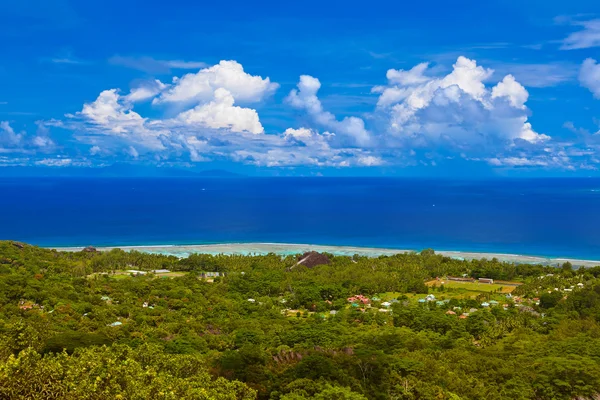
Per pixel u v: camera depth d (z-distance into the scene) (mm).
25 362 40500
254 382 60938
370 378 64062
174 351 76875
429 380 64688
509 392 62906
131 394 41438
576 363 66812
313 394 58062
